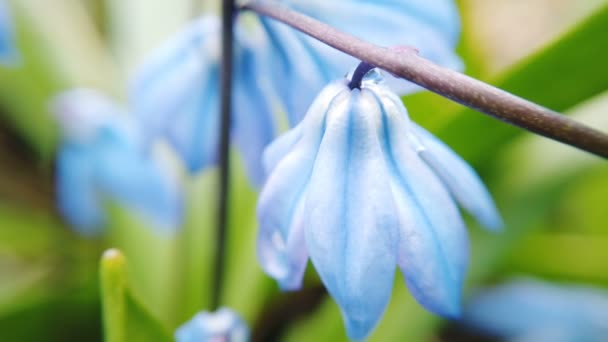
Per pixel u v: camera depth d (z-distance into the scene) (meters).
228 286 0.18
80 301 0.18
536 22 0.28
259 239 0.11
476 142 0.14
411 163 0.11
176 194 0.18
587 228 0.21
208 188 0.19
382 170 0.11
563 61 0.13
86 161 0.18
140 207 0.18
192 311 0.18
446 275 0.11
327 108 0.11
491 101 0.10
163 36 0.21
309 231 0.11
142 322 0.13
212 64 0.13
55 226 0.21
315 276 0.20
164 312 0.19
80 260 0.21
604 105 0.17
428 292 0.11
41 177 0.24
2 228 0.21
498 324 0.20
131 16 0.22
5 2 0.15
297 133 0.11
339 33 0.11
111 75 0.22
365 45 0.11
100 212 0.19
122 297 0.12
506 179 0.17
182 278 0.18
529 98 0.14
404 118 0.11
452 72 0.11
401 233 0.11
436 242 0.11
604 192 0.21
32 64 0.21
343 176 0.11
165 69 0.13
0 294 0.20
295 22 0.11
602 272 0.19
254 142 0.13
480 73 0.17
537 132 0.10
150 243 0.20
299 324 0.20
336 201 0.11
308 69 0.12
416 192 0.11
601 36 0.13
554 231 0.21
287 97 0.12
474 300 0.20
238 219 0.18
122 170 0.18
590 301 0.20
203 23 0.13
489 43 0.27
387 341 0.16
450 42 0.12
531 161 0.17
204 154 0.14
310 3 0.12
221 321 0.14
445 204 0.11
